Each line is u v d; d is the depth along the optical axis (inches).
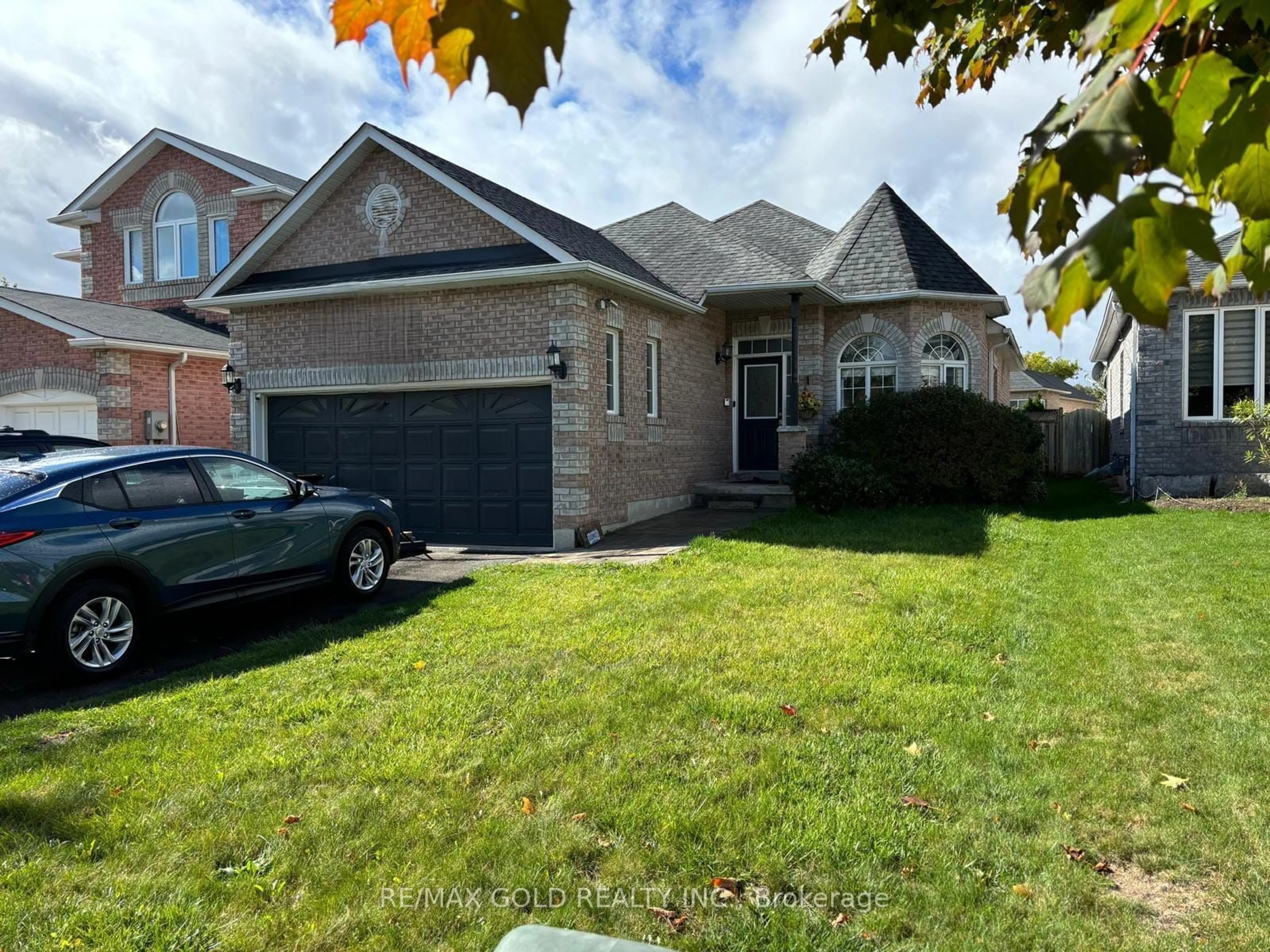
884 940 107.7
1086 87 44.9
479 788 150.0
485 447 453.4
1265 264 51.7
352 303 473.4
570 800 144.2
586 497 431.8
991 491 517.7
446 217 453.7
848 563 342.3
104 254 759.7
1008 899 115.3
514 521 446.9
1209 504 482.0
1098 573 322.0
